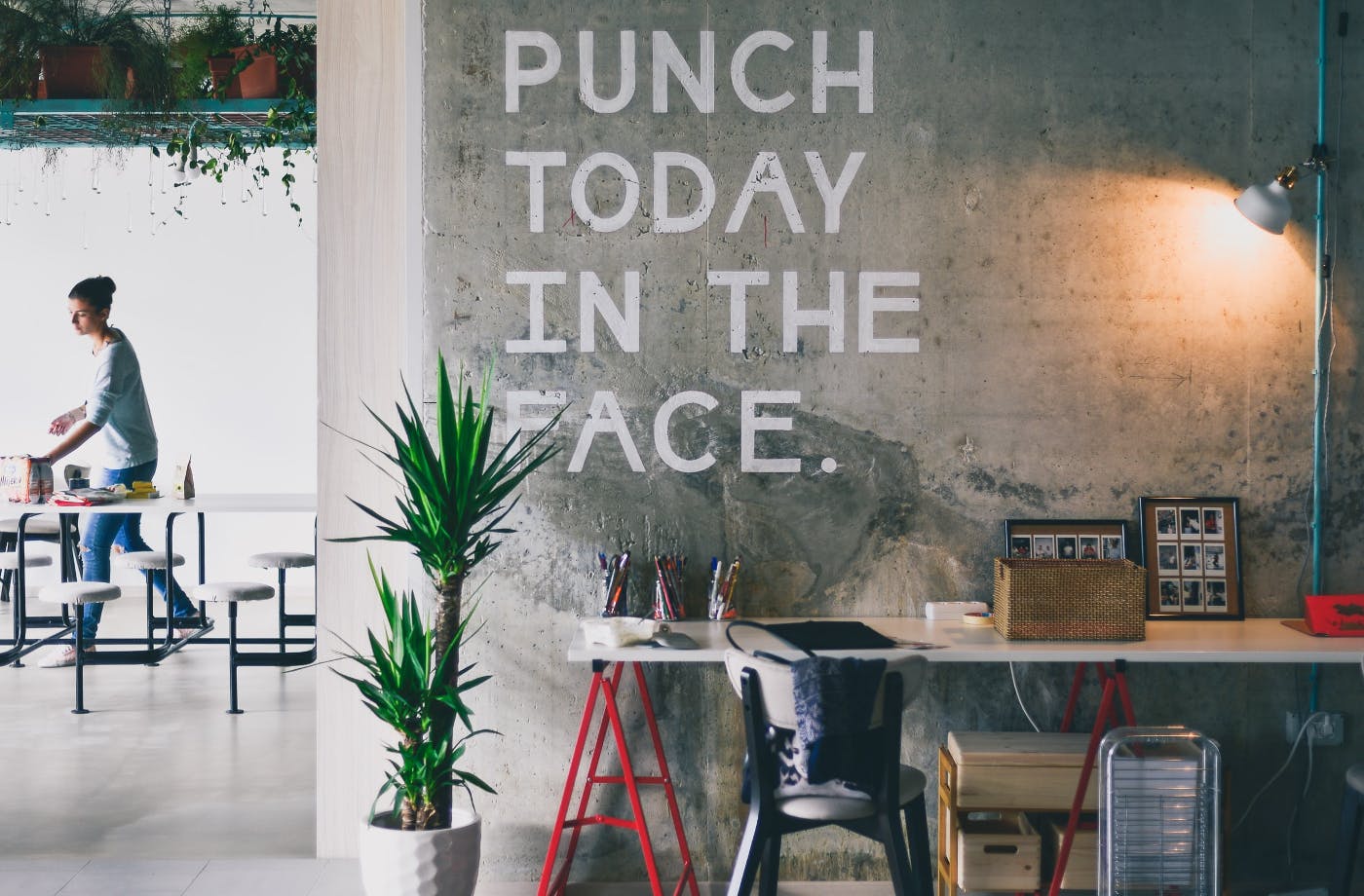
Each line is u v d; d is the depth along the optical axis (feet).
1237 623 11.93
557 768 12.36
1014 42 12.20
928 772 12.42
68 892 11.84
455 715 11.38
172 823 13.85
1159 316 12.30
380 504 12.68
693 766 12.35
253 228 27.32
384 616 12.73
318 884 12.07
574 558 12.32
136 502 19.66
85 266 27.09
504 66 12.13
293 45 19.77
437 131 12.14
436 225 12.17
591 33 12.13
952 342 12.27
